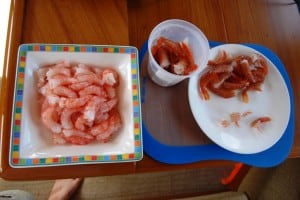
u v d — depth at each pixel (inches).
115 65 21.2
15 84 18.8
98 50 20.5
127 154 18.6
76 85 19.5
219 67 25.4
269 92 26.6
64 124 19.1
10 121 19.4
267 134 24.9
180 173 42.3
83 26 22.7
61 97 19.2
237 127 24.7
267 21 29.4
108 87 20.4
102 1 23.7
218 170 43.6
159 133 23.0
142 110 23.3
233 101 25.9
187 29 22.7
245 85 25.9
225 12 28.3
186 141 23.2
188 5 27.4
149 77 24.2
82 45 20.3
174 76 21.4
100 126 19.4
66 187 37.4
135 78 20.3
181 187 41.8
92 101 19.1
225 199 34.9
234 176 40.2
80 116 19.3
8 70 20.6
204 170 43.2
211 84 25.4
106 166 20.1
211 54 25.5
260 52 27.7
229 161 23.5
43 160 17.8
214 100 25.5
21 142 17.9
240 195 35.8
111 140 20.0
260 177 40.6
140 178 40.8
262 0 30.1
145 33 25.4
